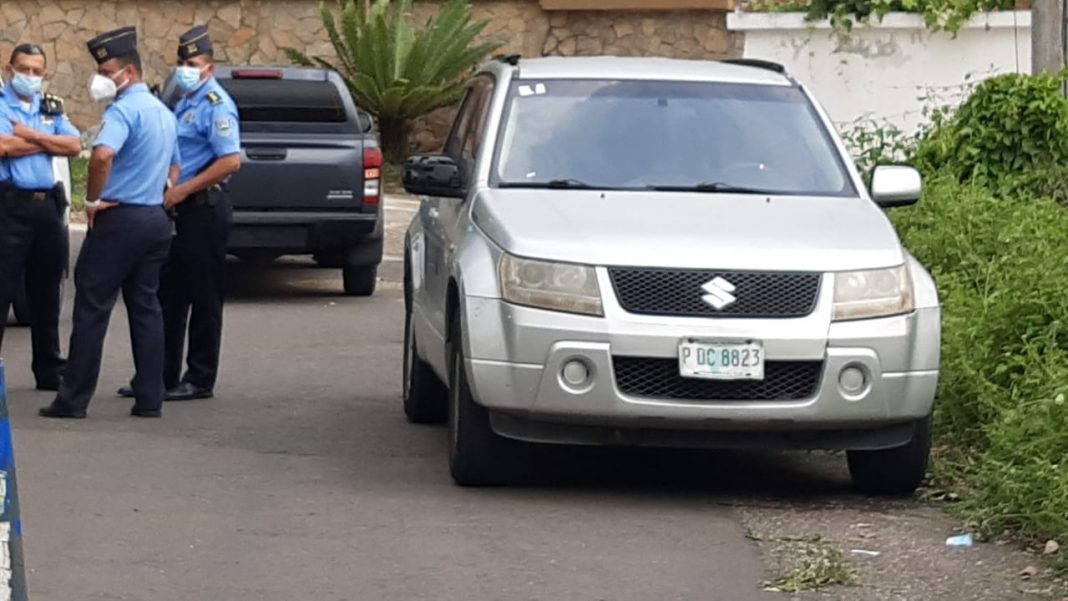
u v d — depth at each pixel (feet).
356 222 52.95
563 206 28.17
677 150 30.32
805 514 26.99
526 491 28.17
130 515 26.14
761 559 24.11
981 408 30.60
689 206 28.43
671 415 26.03
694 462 31.17
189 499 27.25
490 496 27.71
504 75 31.65
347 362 42.22
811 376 26.32
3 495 17.80
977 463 29.45
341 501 27.20
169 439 32.12
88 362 33.99
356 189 52.75
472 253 27.48
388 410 35.86
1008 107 51.78
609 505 27.27
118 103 33.27
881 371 26.43
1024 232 40.86
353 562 23.66
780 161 30.42
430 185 29.89
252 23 82.48
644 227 27.12
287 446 31.71
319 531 25.31
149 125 33.47
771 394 26.22
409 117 80.89
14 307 45.96
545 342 26.09
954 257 41.52
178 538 24.85
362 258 54.13
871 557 24.32
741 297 26.22
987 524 25.48
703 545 24.81
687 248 26.40
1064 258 35.68
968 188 48.06
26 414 34.47
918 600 22.20
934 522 26.58
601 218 27.53
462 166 31.58
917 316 26.89
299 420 34.45
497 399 26.45
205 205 35.65
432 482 28.71
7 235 35.73
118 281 33.99
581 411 26.11
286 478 28.89
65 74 82.23
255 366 41.37
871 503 27.91
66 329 47.14
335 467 29.86
